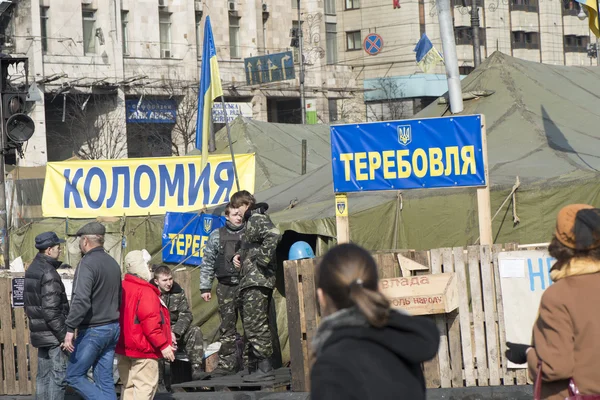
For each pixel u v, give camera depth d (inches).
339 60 5187.0
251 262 783.1
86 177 1264.8
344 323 277.1
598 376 351.9
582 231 359.6
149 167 1230.9
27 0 3688.5
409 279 711.1
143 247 1231.5
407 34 4960.6
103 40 3939.5
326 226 950.4
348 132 852.6
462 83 1211.2
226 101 4453.7
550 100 1134.4
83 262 693.9
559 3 5718.5
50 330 740.0
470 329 727.1
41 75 3703.3
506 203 917.8
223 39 4409.5
